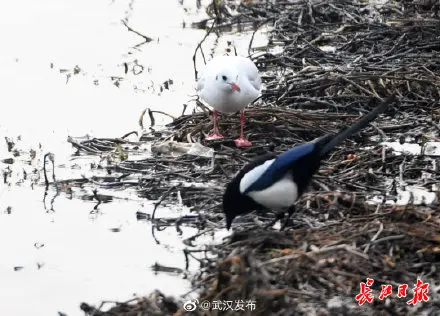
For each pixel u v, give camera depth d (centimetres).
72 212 1386
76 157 1593
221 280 1031
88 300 1138
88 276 1198
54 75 2039
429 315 1008
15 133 1709
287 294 1023
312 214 1255
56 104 1862
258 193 1159
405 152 1516
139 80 2003
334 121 1636
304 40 2088
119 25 2412
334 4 2369
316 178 1373
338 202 1266
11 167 1561
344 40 2158
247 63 1562
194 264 1213
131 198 1423
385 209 1236
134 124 1750
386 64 1911
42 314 1114
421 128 1633
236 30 2356
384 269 1083
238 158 1496
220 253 1188
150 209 1379
